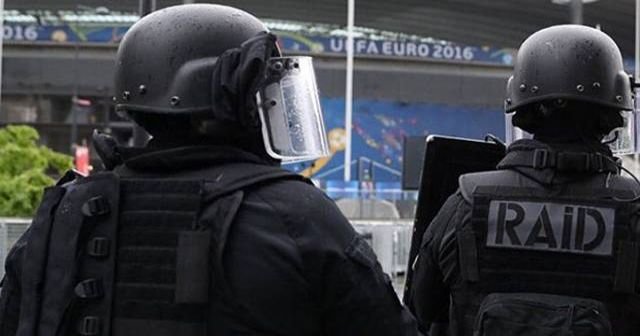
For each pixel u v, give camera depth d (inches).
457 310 122.8
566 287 116.7
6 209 572.1
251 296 73.0
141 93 81.4
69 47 1455.5
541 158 120.0
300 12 1353.3
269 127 81.4
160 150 80.1
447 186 139.4
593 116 123.0
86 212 78.5
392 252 649.0
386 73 1509.6
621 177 121.5
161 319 74.9
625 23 1311.5
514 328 114.1
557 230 117.2
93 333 76.4
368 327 75.7
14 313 84.0
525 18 1389.0
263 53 77.9
